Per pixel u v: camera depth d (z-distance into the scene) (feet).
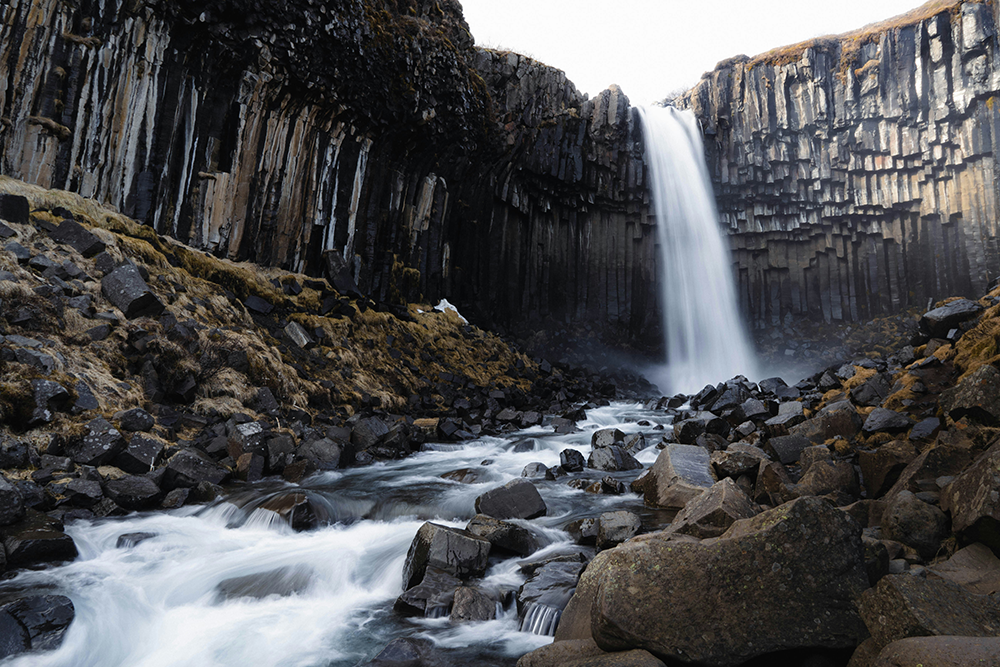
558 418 59.21
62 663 14.96
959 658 9.58
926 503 17.33
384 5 71.97
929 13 109.09
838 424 31.01
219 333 41.34
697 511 19.84
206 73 55.21
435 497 29.94
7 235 34.78
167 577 19.86
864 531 18.12
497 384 73.72
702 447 31.65
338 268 67.46
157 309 37.83
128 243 42.16
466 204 95.81
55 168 44.78
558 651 13.05
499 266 103.60
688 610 12.21
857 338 115.65
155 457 28.27
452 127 83.66
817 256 124.06
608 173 119.14
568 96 112.47
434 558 19.25
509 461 39.50
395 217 79.36
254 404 39.58
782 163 121.49
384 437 42.65
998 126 102.99
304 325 55.36
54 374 28.76
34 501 22.57
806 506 12.77
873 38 114.93
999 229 103.45
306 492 28.30
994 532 14.65
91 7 46.80
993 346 27.63
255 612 18.13
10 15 42.55
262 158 61.00
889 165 115.34
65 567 19.57
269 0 55.47
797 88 120.78
